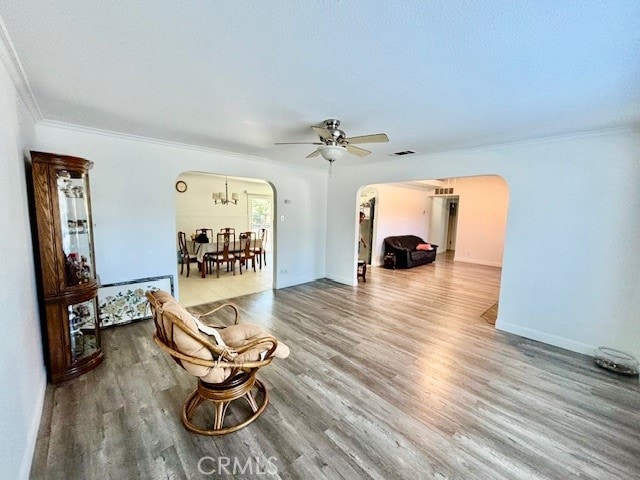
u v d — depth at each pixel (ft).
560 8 3.85
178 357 5.42
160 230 12.00
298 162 16.06
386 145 11.60
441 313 13.41
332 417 6.48
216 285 18.03
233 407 6.80
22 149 6.87
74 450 5.47
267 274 21.36
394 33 4.53
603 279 9.32
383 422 6.36
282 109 7.91
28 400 5.62
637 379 8.19
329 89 6.61
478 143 11.14
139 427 6.08
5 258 4.75
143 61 5.55
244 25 4.43
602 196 9.21
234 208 28.60
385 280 19.94
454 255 30.42
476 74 5.79
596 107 7.29
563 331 10.14
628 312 8.95
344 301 14.99
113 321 11.03
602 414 6.75
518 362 9.07
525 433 6.11
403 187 27.55
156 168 11.71
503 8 3.88
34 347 6.59
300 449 5.60
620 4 3.73
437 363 8.92
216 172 13.51
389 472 5.14
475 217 27.30
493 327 11.82
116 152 10.71
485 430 6.18
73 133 9.79
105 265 10.79
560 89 6.35
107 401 6.88
